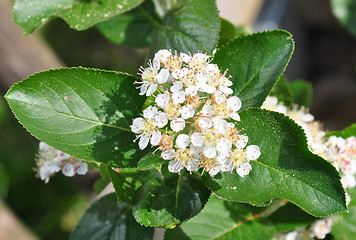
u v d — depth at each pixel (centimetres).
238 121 32
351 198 38
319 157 31
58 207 73
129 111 33
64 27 84
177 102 31
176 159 31
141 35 42
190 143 32
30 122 32
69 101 32
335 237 39
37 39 60
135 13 41
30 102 32
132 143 33
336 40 94
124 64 81
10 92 32
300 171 31
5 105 66
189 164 31
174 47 37
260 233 36
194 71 32
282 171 32
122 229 37
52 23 84
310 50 95
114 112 33
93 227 37
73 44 83
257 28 84
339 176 31
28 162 75
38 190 74
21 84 32
